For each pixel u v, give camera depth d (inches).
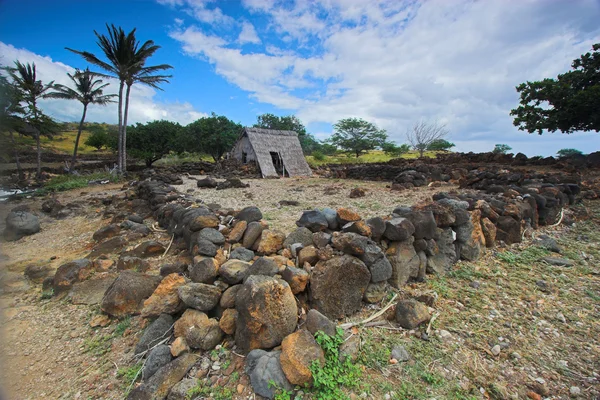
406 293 139.3
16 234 289.6
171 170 751.1
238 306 106.7
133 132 1048.8
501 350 107.7
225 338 113.5
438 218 164.9
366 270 127.0
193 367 102.3
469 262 174.2
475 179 374.9
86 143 1663.4
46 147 1454.2
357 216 154.7
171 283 123.7
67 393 100.4
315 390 91.5
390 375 97.7
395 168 549.0
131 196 402.3
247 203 342.6
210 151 1108.5
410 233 143.9
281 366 93.7
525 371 98.9
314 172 823.7
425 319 119.6
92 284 167.2
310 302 121.3
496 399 89.2
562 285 148.1
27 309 155.6
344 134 1628.9
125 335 126.3
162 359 101.8
